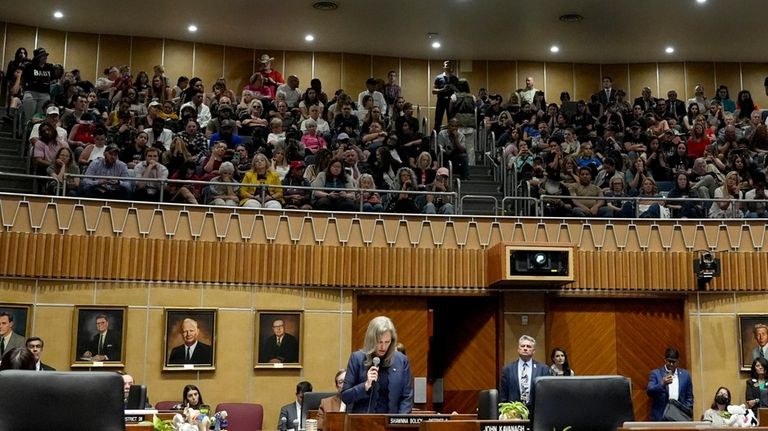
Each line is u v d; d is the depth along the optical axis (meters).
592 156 16.91
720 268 13.12
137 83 18.28
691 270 13.48
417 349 13.46
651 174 16.52
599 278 13.40
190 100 18.09
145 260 12.34
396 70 21.33
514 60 21.39
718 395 11.09
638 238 13.55
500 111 19.42
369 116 17.52
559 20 19.03
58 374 3.85
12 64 17.69
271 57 20.86
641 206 14.30
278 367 12.64
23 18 18.94
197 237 12.60
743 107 19.52
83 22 19.20
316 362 12.83
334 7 18.42
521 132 17.84
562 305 13.76
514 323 13.50
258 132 16.11
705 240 13.56
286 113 18.05
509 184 15.73
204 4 18.31
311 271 12.91
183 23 19.28
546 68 21.42
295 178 13.91
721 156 16.50
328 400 7.03
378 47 20.70
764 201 13.38
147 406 9.73
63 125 15.59
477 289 13.39
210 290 12.59
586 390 4.44
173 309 12.37
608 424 4.44
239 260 12.70
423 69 21.41
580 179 14.58
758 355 13.25
